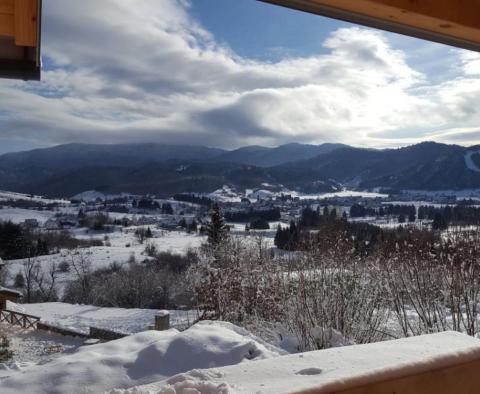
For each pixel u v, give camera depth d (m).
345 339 6.38
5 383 3.31
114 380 3.39
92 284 41.19
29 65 2.16
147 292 37.44
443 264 7.04
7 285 44.78
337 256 7.58
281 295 7.66
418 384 1.52
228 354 3.86
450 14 1.70
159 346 3.87
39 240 54.50
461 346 1.88
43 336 17.12
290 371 1.76
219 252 10.75
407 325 6.95
